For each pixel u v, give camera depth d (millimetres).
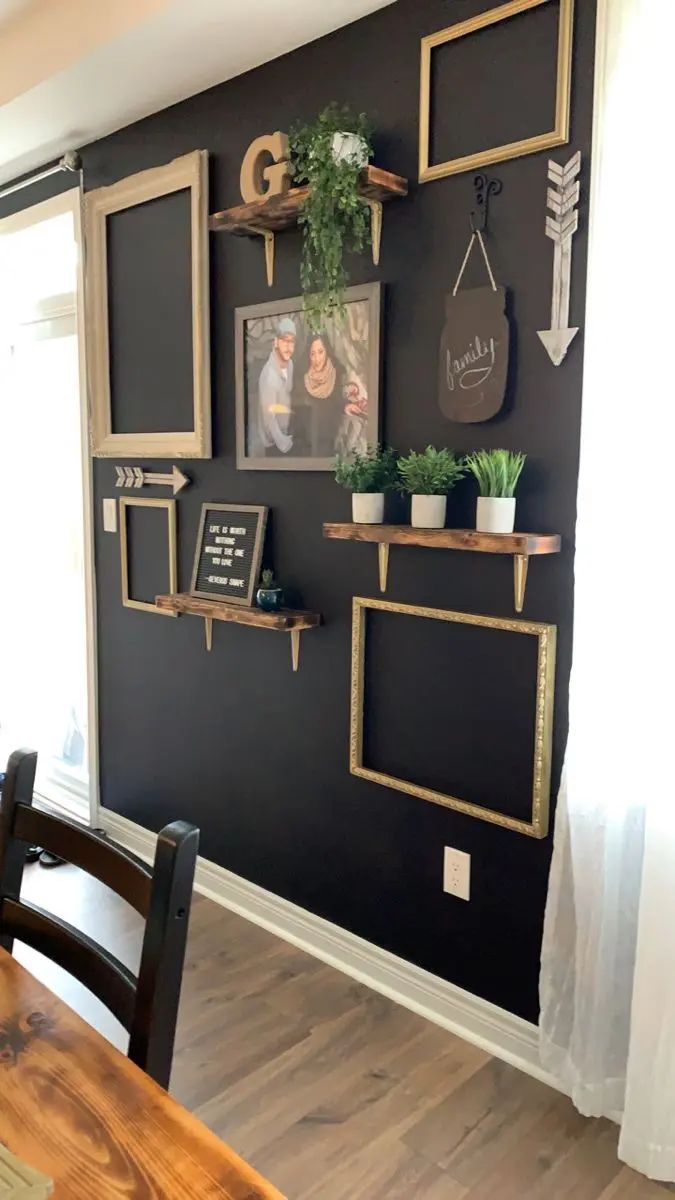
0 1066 946
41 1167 814
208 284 2508
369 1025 2146
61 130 2738
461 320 1907
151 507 2832
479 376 1890
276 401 2367
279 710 2500
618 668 1659
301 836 2482
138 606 2922
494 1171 1706
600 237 1617
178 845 998
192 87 2426
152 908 1007
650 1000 1627
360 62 2068
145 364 2762
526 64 1774
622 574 1637
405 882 2225
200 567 2613
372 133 2047
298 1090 1914
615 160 1575
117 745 3129
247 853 2660
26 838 1219
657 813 1590
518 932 2002
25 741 3734
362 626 2205
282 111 2256
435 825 2139
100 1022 2125
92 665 3156
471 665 2010
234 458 2533
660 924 1606
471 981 2107
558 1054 1867
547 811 1903
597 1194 1660
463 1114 1854
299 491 2361
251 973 2359
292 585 2412
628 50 1539
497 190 1850
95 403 2951
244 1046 2055
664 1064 1622
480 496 1843
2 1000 1062
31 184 3125
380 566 2123
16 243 3336
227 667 2645
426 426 2045
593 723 1695
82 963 1123
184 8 1992
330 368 2213
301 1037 2094
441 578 2045
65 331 3219
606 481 1639
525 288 1827
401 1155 1740
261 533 2436
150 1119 877
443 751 2092
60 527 3430
